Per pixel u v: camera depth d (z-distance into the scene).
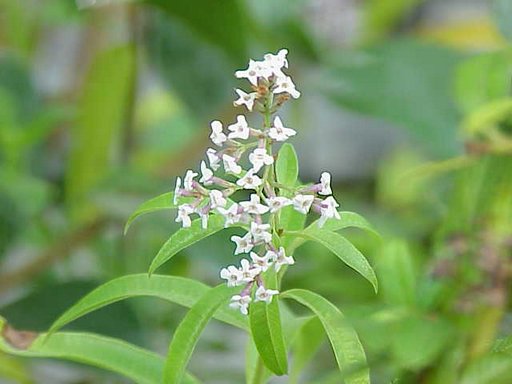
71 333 0.30
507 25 0.46
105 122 0.57
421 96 0.55
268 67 0.26
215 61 0.59
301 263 0.49
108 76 0.57
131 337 0.46
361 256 0.26
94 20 0.62
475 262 0.33
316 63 0.59
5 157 0.52
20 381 0.39
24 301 0.47
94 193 0.52
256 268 0.25
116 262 0.56
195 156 0.58
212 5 0.51
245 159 0.48
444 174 0.55
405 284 0.34
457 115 0.54
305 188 0.26
